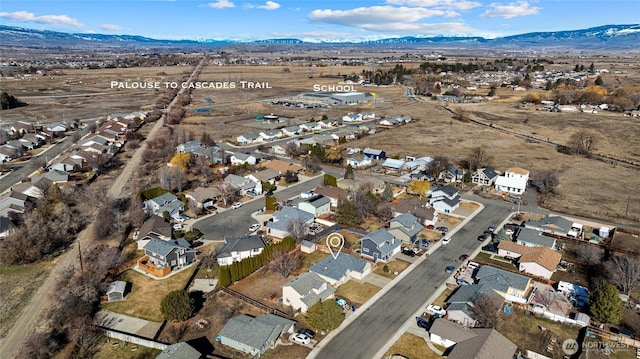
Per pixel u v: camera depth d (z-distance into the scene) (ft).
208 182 260.42
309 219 204.74
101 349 121.90
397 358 116.98
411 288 153.28
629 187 262.88
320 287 144.36
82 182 264.72
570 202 238.27
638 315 137.59
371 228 202.80
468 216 217.56
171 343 123.13
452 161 315.37
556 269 166.71
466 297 139.54
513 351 115.34
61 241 187.62
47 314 137.18
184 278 158.71
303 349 121.29
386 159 313.12
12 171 284.41
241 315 132.87
